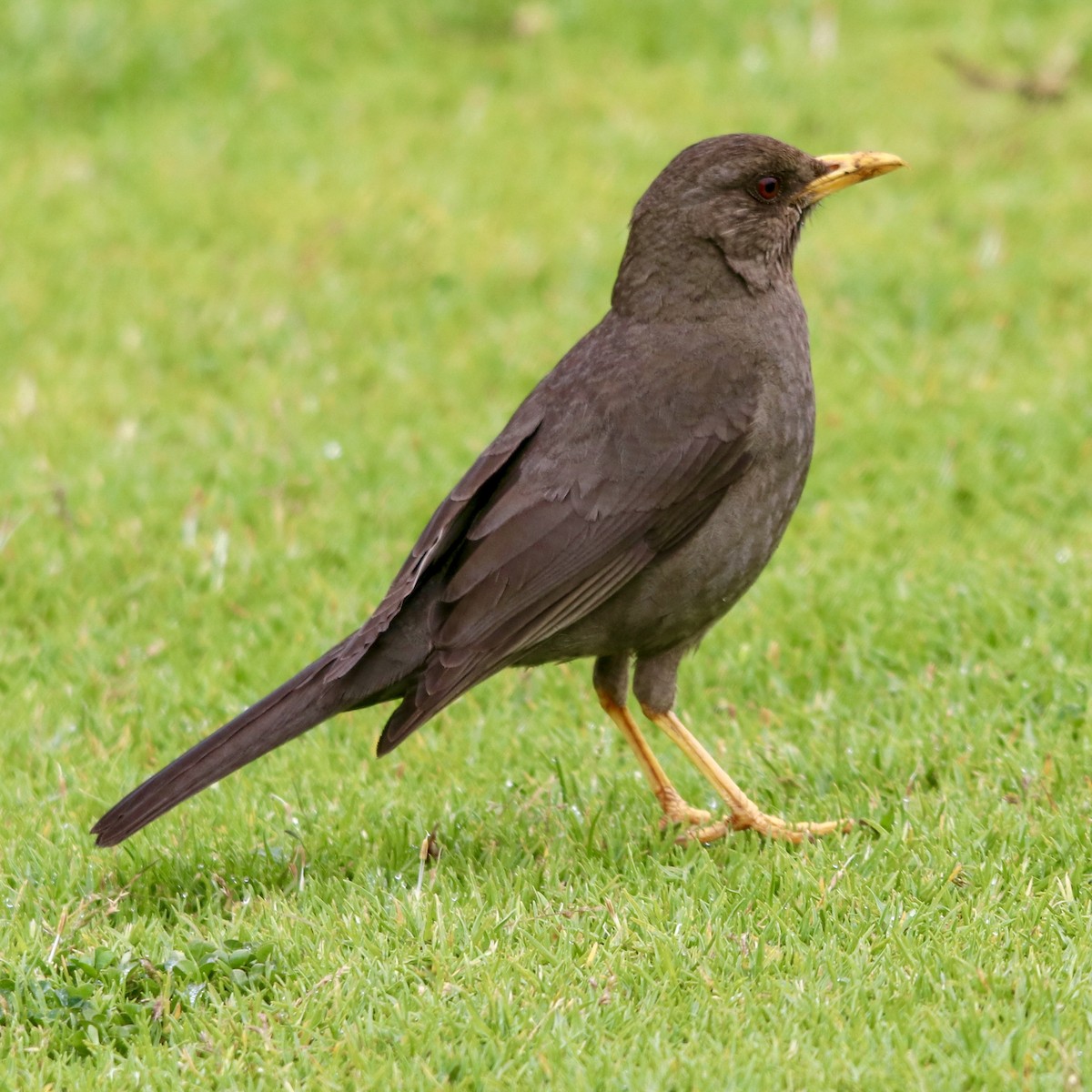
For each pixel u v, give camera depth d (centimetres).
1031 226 1814
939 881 814
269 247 1856
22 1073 701
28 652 1186
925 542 1280
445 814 941
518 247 1825
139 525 1341
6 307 1728
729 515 912
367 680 870
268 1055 703
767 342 942
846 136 2034
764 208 965
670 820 942
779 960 752
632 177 1978
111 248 1862
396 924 801
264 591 1262
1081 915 774
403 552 1315
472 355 1631
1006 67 2175
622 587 898
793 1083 663
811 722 1038
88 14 2317
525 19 2359
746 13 2352
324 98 2209
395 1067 687
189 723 1086
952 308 1659
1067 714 996
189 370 1631
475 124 2117
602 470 892
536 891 837
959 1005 705
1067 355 1562
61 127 2189
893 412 1475
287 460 1439
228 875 882
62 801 973
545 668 1148
